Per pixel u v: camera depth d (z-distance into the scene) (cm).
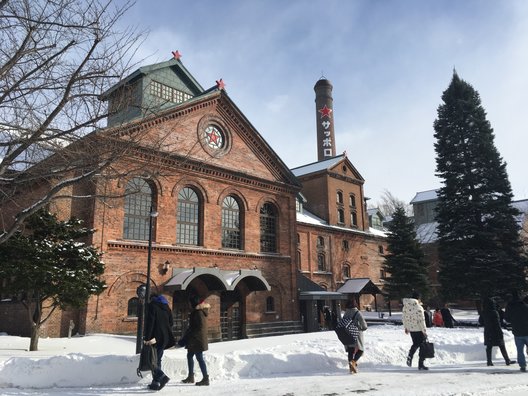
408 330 1095
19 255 1348
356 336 1010
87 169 1023
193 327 870
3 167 888
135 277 2023
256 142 2783
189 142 2373
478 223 2978
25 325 1883
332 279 4078
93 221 1906
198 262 2306
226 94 2617
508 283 2759
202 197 2406
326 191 4350
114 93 971
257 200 2716
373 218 5288
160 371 808
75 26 837
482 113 3212
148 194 2172
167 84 2620
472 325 2562
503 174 3002
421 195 6562
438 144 3238
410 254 3719
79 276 1430
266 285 2441
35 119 888
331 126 6012
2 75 809
